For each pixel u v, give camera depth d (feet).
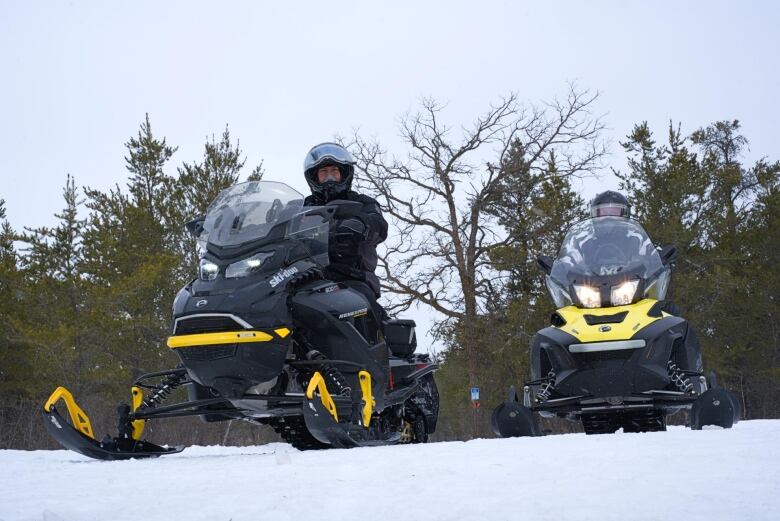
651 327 19.44
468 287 89.86
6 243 87.25
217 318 17.33
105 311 80.69
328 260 19.38
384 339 20.17
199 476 10.69
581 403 19.83
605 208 23.31
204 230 18.92
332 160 21.79
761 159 109.91
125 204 87.66
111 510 7.68
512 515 6.73
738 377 96.22
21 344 82.38
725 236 93.91
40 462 16.02
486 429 89.61
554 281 21.94
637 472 9.01
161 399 18.78
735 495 7.23
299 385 18.63
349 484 8.96
